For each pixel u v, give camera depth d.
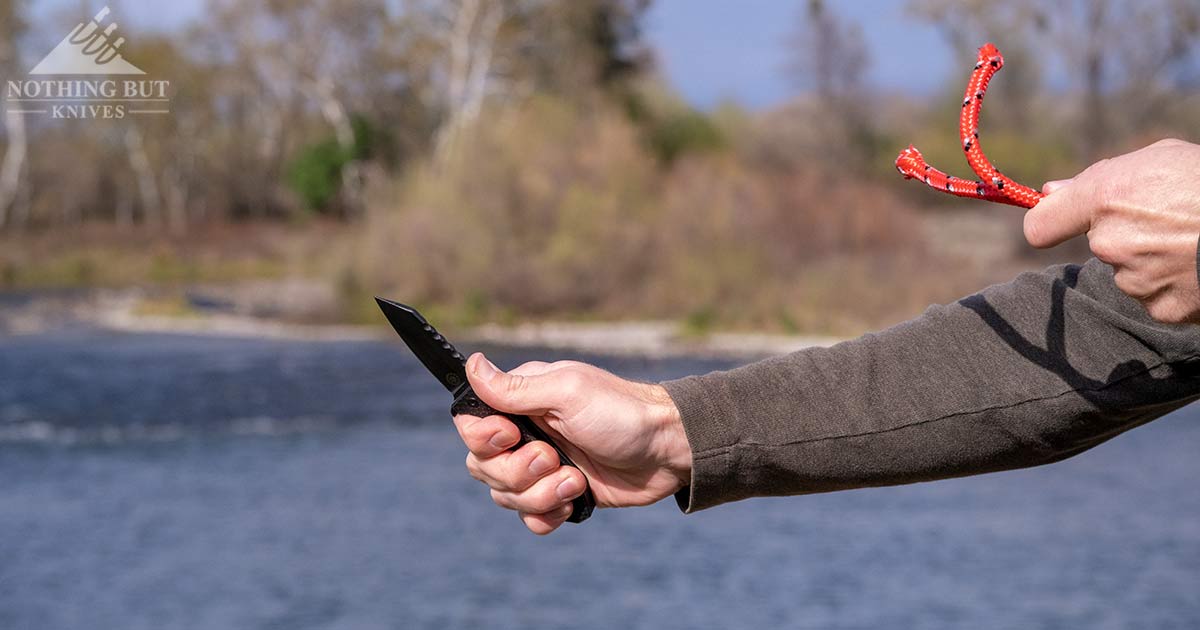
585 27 45.94
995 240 39.16
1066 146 44.91
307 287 46.19
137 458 17.83
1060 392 1.44
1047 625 10.12
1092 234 1.13
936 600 11.08
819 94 50.59
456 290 34.09
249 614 10.84
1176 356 1.39
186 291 45.69
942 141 46.47
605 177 35.06
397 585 11.74
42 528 13.94
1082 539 13.23
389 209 36.28
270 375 25.88
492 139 35.81
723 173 36.47
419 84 54.66
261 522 14.24
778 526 14.16
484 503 15.16
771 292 32.66
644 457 1.45
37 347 31.22
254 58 56.09
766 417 1.45
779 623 10.43
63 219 59.03
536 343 30.23
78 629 10.36
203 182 61.59
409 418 21.02
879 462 1.45
